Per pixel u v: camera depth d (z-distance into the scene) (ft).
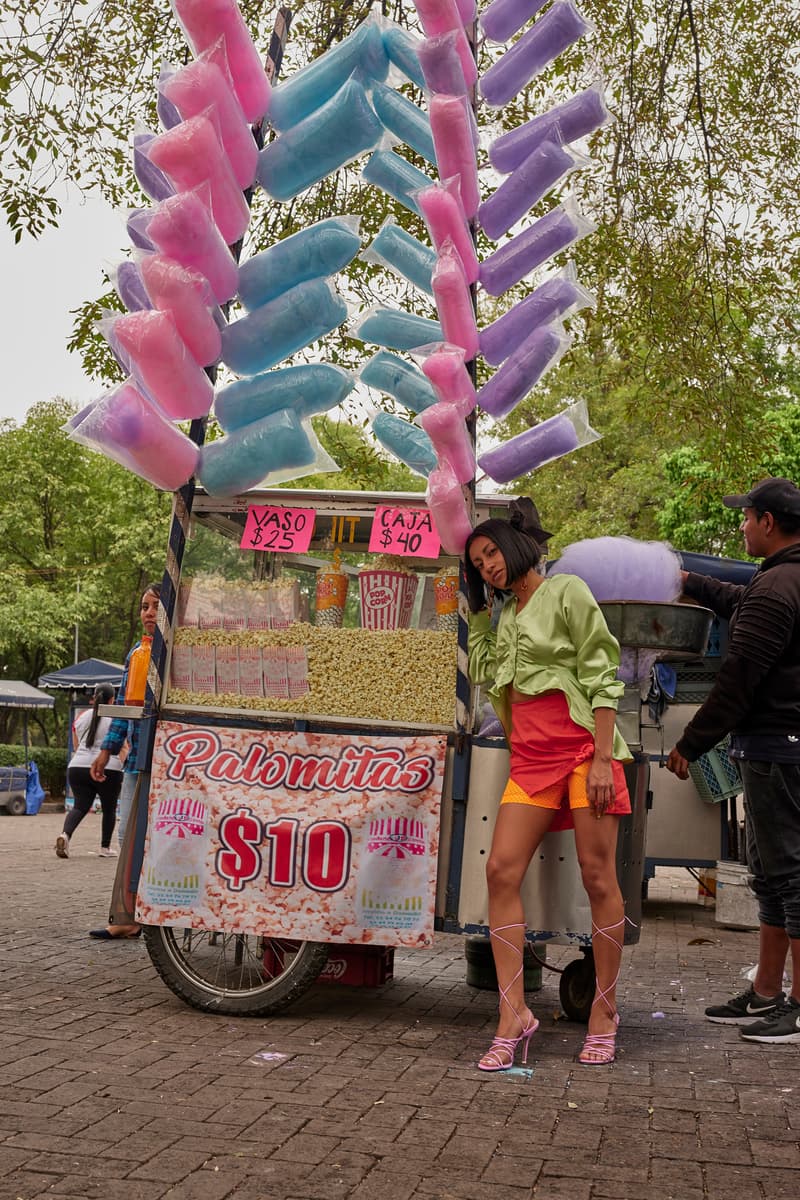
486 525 13.85
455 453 14.34
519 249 15.94
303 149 15.93
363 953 16.46
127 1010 15.20
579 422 15.58
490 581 13.88
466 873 14.62
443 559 15.49
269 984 15.08
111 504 119.44
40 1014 14.76
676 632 15.30
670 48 33.47
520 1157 10.00
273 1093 11.60
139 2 31.91
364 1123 10.77
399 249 16.47
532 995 18.12
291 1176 9.36
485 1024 15.40
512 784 13.74
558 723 13.53
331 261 15.39
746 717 14.87
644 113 34.71
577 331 36.76
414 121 16.28
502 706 14.14
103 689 37.60
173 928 15.38
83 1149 9.80
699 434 38.58
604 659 13.35
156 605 22.31
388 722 15.24
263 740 15.33
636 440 92.58
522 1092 12.05
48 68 30.07
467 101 15.52
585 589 13.50
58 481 119.34
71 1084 11.64
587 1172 9.68
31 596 109.29
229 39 15.05
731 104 36.73
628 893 15.23
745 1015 15.96
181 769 15.39
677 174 34.86
